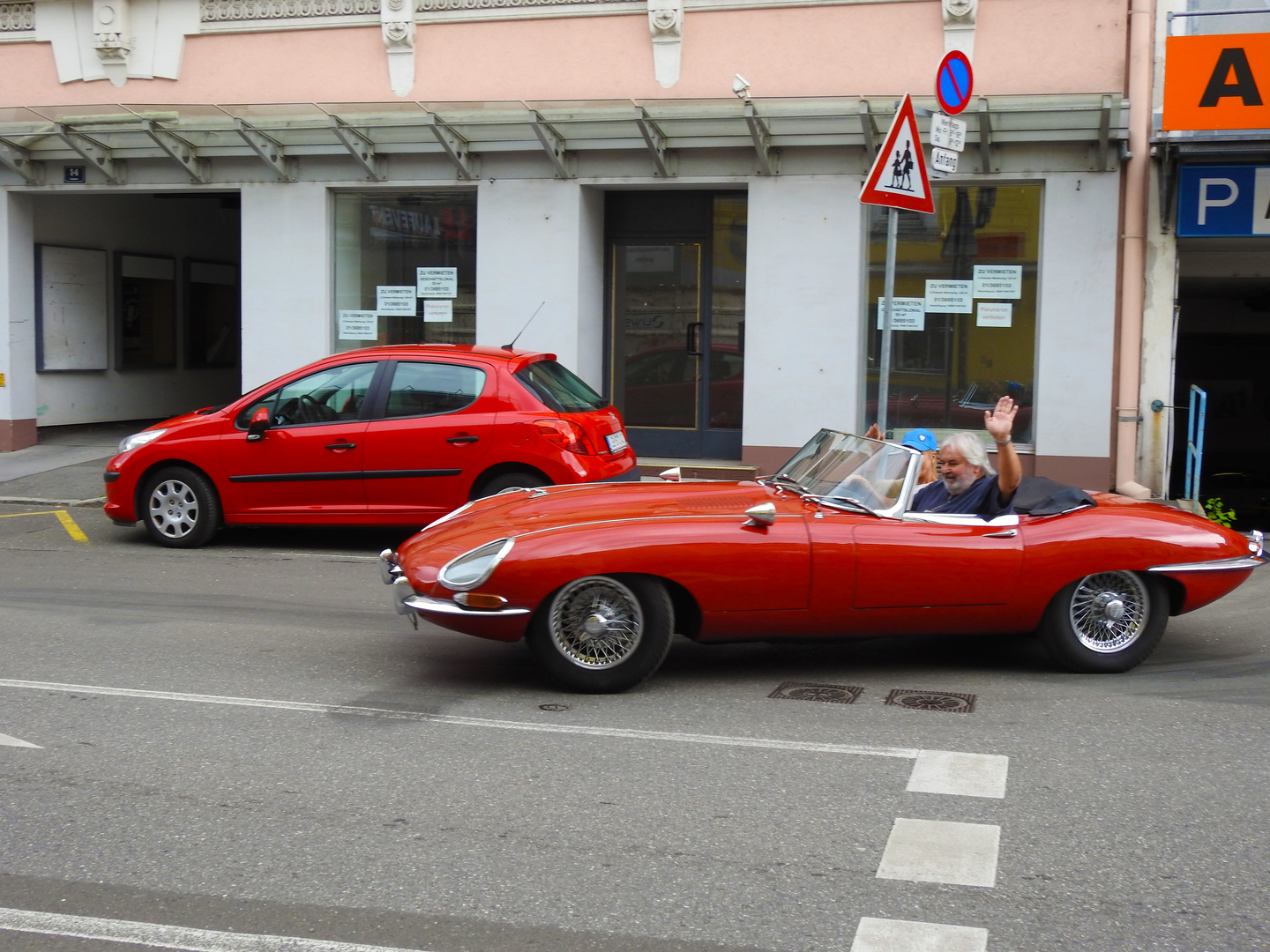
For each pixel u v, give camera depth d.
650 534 6.42
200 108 14.70
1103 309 12.66
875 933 3.86
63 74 15.48
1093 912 4.00
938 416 13.30
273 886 4.21
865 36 13.20
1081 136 12.37
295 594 9.16
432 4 14.34
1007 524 6.75
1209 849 4.51
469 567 6.36
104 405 18.22
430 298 14.66
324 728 5.91
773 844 4.54
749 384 13.59
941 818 4.79
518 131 13.73
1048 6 12.67
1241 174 12.18
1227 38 11.38
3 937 3.86
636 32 13.83
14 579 9.62
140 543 11.32
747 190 14.04
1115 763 5.42
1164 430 12.66
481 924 3.93
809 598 6.53
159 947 3.80
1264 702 6.40
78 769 5.34
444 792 5.06
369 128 13.78
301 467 10.70
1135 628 6.91
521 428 10.33
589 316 14.40
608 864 4.38
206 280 20.55
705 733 5.85
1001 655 7.42
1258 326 20.73
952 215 13.07
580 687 6.48
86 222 17.66
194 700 6.38
